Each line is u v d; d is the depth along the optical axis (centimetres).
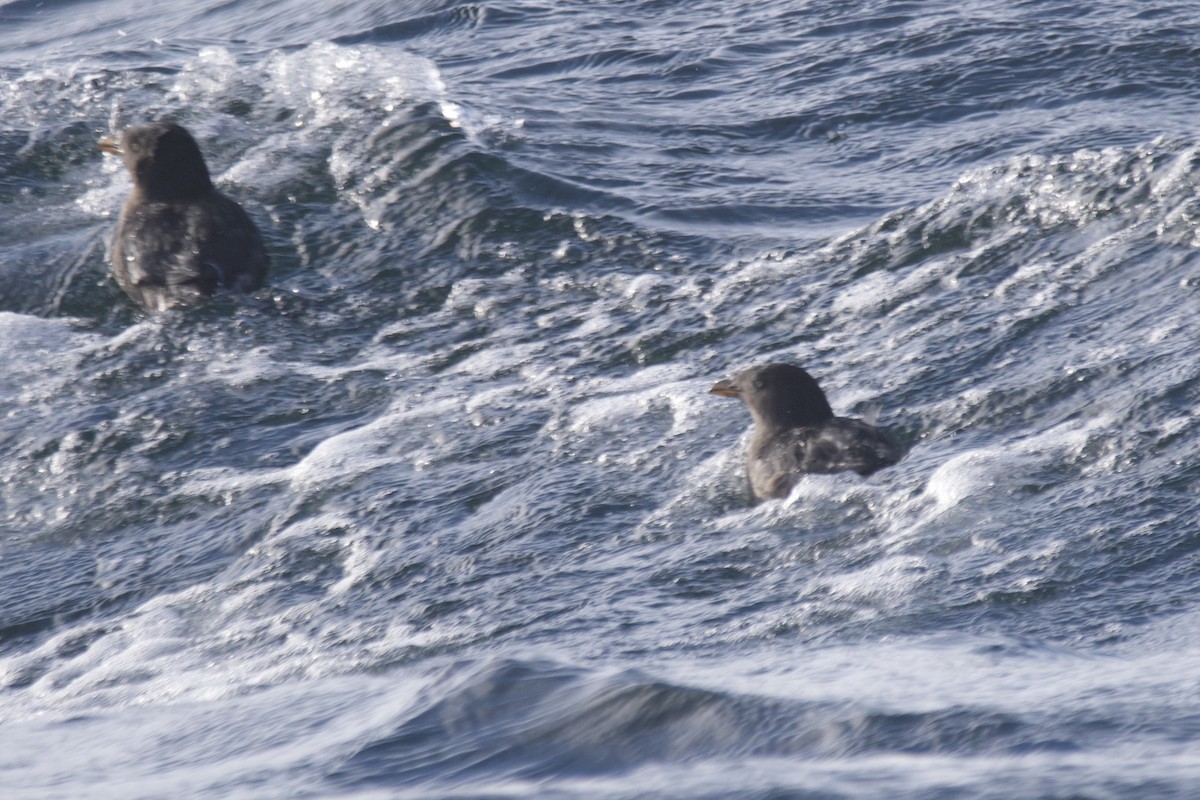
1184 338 1575
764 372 1526
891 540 1277
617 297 2097
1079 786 575
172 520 1639
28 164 2598
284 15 3997
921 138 2630
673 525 1414
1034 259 1908
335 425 1812
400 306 2152
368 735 777
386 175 2483
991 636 1039
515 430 1709
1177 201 1912
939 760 641
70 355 2066
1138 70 2772
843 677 848
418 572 1401
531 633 1205
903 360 1706
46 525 1681
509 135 2631
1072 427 1441
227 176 2505
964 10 3216
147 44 3394
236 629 1347
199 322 2100
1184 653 931
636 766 677
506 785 669
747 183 2475
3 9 4447
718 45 3203
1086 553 1179
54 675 1313
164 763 879
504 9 3622
